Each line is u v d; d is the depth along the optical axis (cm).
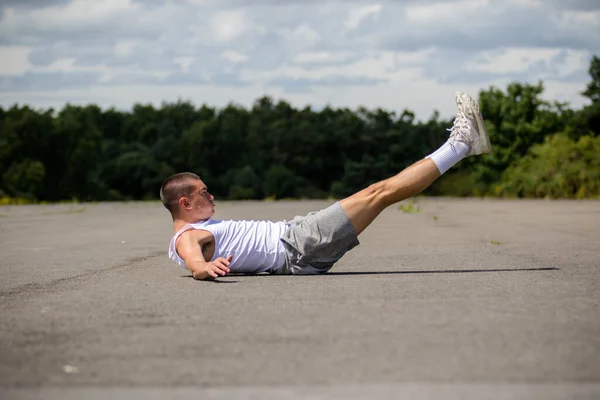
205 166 8681
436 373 277
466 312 393
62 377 277
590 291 467
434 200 2691
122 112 9819
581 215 1469
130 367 290
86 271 620
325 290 480
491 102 4853
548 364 288
